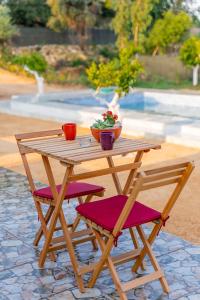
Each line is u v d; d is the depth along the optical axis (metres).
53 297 3.15
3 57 24.70
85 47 27.78
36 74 14.91
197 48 20.75
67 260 3.74
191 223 4.65
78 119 12.03
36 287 3.29
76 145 3.49
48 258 3.77
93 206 3.34
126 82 7.75
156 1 26.77
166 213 3.18
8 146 9.02
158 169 2.85
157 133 9.54
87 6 28.16
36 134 4.00
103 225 3.03
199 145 8.45
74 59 25.95
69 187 3.82
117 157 7.75
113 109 8.09
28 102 14.27
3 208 5.04
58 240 3.73
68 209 4.97
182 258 3.75
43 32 27.38
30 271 3.54
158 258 3.75
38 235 3.97
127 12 25.73
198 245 4.04
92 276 3.27
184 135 9.23
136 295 3.17
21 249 3.95
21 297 3.15
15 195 5.57
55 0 27.02
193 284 3.31
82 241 3.81
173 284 3.32
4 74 23.33
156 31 25.39
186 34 25.84
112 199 3.50
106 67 7.70
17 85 20.94
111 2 26.45
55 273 3.51
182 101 16.67
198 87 20.38
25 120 12.74
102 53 27.53
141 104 17.14
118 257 3.36
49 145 3.52
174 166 2.93
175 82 22.53
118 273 3.50
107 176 6.61
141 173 2.77
